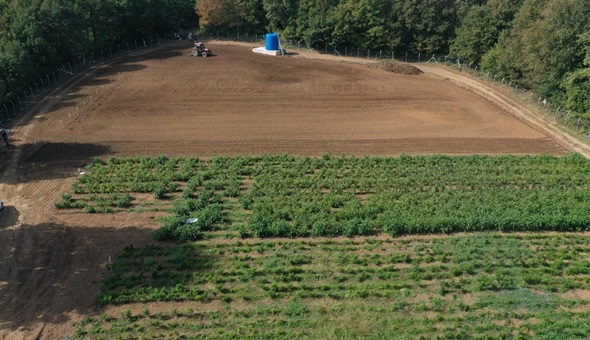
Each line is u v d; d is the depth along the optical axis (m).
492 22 70.50
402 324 24.88
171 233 31.89
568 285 27.77
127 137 47.22
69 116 51.91
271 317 25.44
